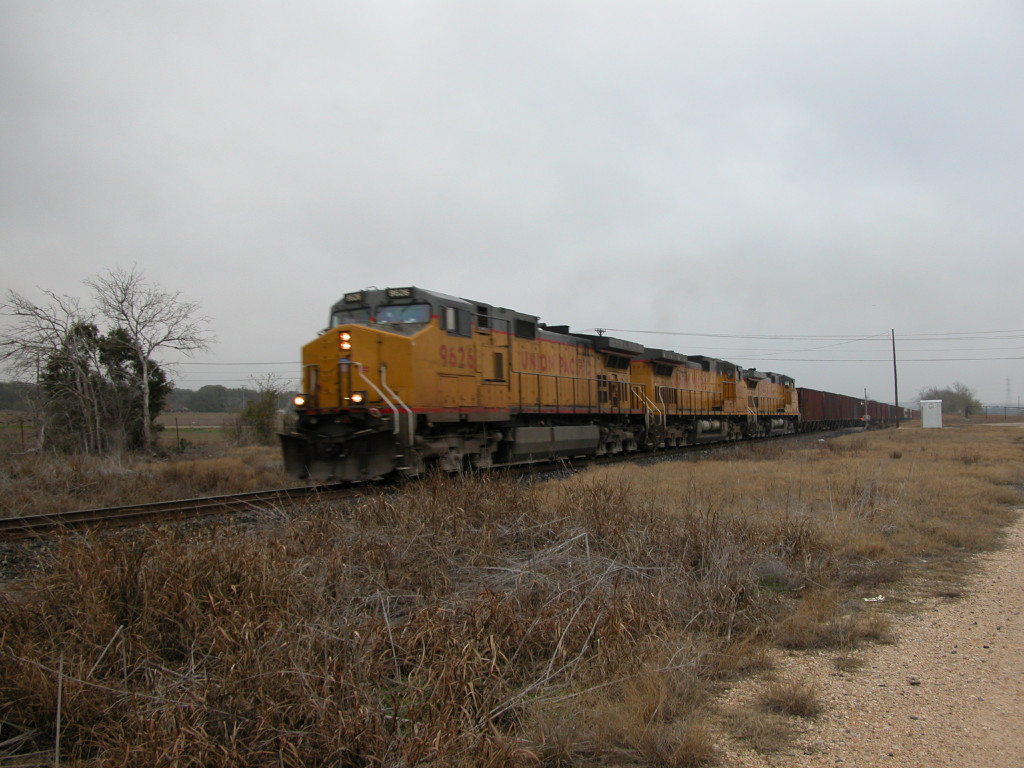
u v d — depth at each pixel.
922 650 5.99
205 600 5.78
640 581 7.52
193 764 3.78
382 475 13.52
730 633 6.31
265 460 25.61
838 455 24.73
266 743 3.96
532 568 7.43
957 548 10.09
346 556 7.36
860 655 5.89
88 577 5.68
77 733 4.38
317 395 14.35
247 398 44.69
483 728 4.30
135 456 30.69
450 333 15.36
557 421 20.95
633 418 26.28
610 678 5.28
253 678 4.45
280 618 5.40
